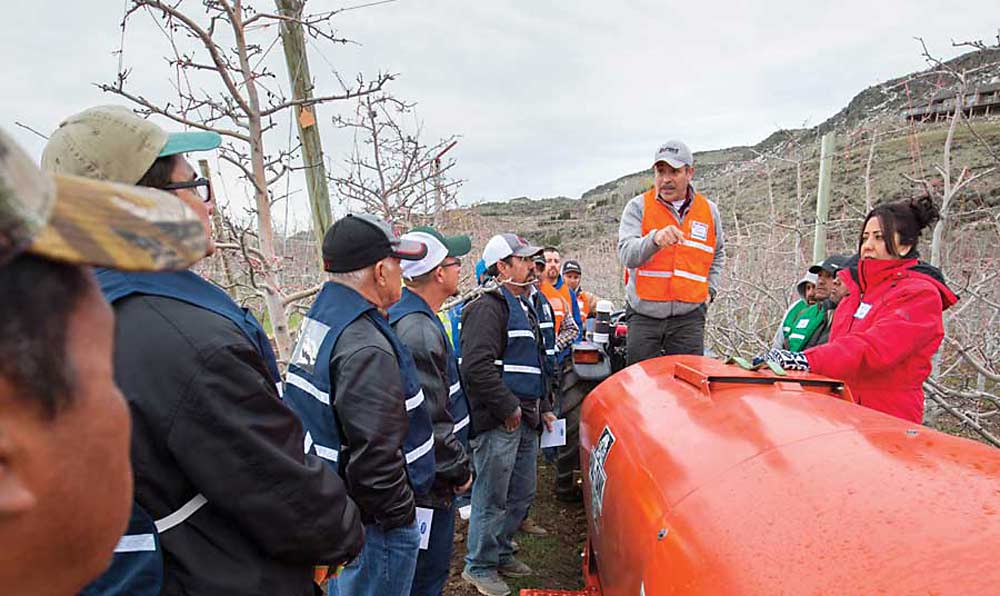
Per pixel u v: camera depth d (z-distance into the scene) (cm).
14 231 33
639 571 170
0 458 46
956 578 98
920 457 134
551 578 369
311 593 155
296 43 306
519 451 364
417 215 516
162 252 44
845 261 378
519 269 363
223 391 123
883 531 114
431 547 271
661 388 248
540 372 371
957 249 715
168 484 124
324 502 141
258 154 274
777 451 155
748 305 827
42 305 45
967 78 453
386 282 221
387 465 199
